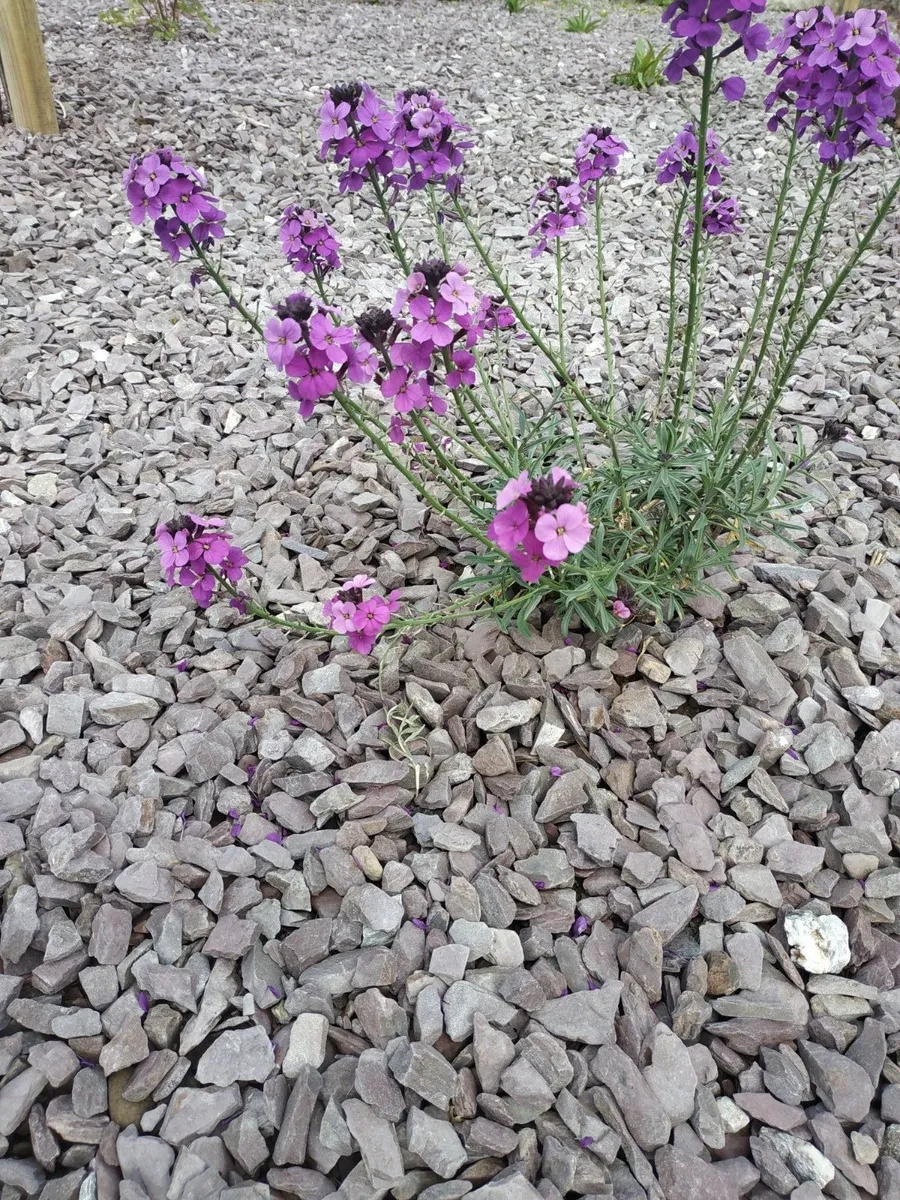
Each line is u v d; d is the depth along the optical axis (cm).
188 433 68
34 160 104
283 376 75
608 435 54
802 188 106
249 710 47
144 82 129
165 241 42
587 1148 31
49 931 37
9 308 81
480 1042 33
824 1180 31
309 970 36
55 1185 30
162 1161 31
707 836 41
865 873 40
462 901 38
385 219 48
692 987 36
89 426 68
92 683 48
